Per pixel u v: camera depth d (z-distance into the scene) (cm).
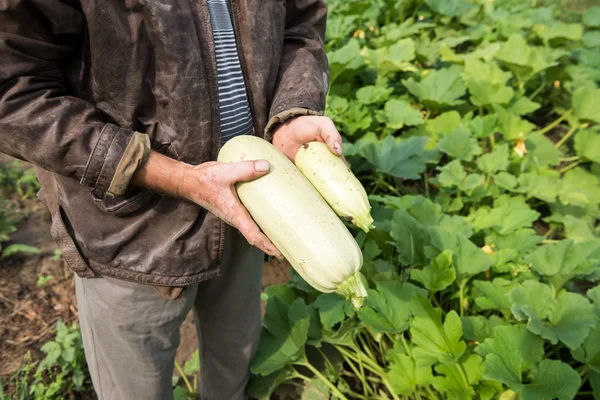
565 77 520
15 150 127
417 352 239
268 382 264
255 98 163
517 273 296
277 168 144
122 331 170
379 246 313
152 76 139
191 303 181
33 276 342
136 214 152
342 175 149
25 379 263
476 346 246
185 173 135
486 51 546
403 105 443
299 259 138
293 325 261
